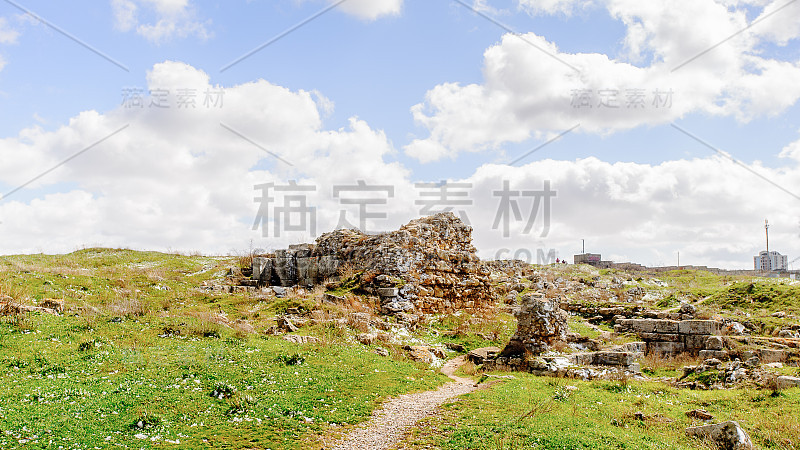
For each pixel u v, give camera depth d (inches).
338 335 1124.5
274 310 1366.9
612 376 940.0
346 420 673.0
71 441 526.6
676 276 3336.6
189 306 1359.5
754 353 1095.0
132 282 1518.2
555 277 2822.3
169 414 629.0
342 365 914.7
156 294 1445.6
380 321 1301.7
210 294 1573.6
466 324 1433.3
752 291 1876.2
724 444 578.9
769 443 599.5
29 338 861.2
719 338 1167.6
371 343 1127.0
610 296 2220.7
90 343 866.1
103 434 553.6
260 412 667.4
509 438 585.0
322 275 1871.3
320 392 767.1
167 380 741.9
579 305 1838.1
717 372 949.8
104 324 1000.2
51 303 1056.2
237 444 573.3
